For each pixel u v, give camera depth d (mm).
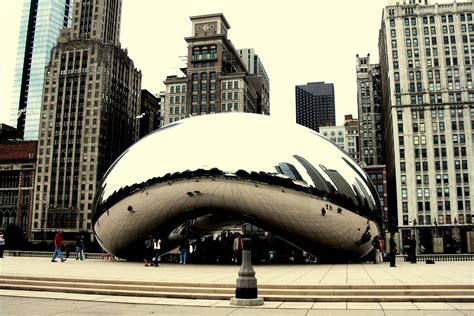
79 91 132750
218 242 32812
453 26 110750
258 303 11766
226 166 25922
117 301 12516
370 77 156625
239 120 28672
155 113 175375
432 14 112188
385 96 129500
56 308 11172
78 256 34594
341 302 12391
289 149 26812
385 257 35219
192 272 19594
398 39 113250
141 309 11062
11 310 10805
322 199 25734
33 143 137000
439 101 108062
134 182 27703
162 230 29922
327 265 26703
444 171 104375
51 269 21172
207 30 134750
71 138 130375
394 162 109875
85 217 124875
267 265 26688
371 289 13445
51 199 128250
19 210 131250
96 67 133250
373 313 10508
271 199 25844
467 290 13109
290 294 13086
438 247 76188
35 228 127375
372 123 154125
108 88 135000
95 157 127750
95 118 130125
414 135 107625
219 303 12172
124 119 144250
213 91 128000
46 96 135375
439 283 14141
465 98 106625
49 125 133000
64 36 143875
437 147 105938
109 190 29109
